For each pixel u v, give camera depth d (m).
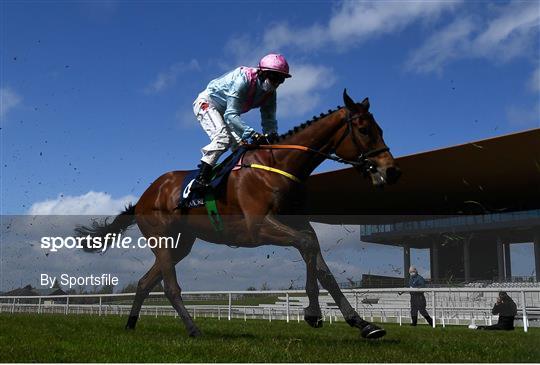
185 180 4.51
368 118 3.88
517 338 4.75
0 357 2.94
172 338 4.02
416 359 2.99
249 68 4.21
